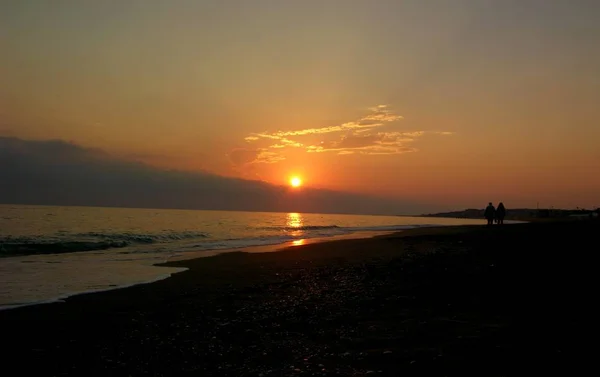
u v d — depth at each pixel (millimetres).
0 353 7086
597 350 5867
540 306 8555
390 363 5914
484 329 7199
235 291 12438
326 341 7266
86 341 7750
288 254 22016
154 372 6148
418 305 9438
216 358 6676
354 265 16984
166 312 9938
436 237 29578
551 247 17609
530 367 5355
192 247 27469
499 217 41312
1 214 65562
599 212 65125
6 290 12695
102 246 27328
